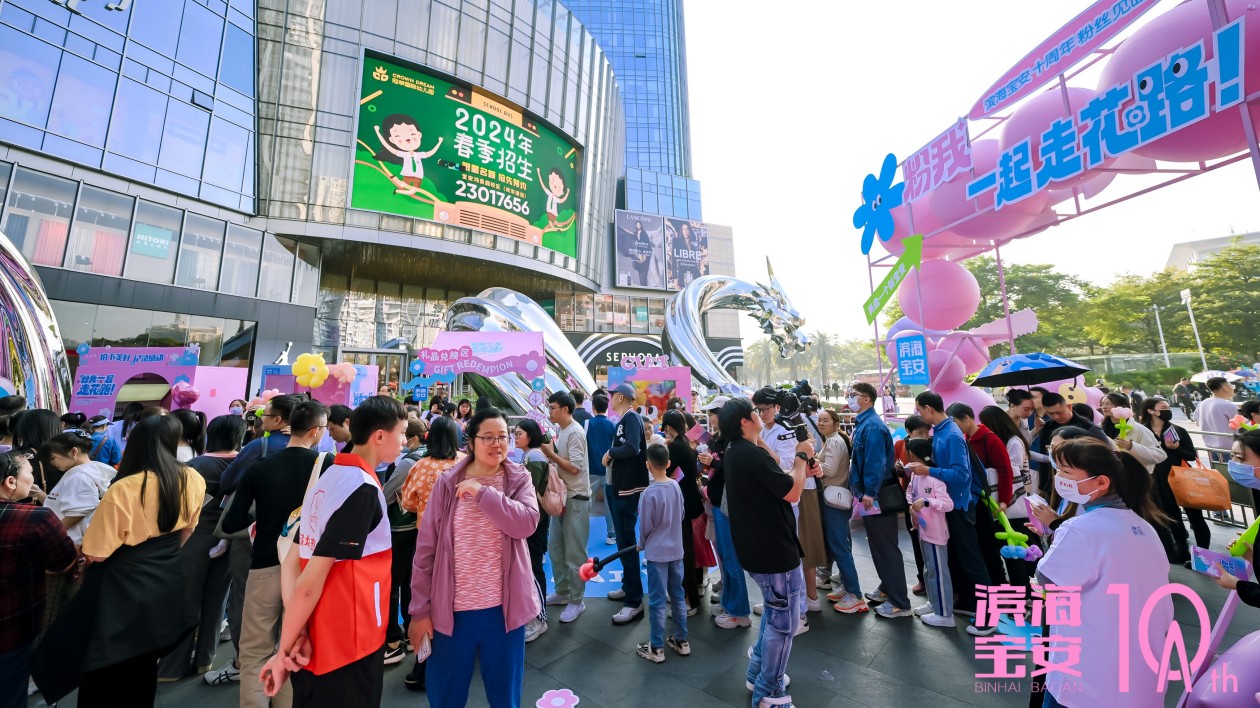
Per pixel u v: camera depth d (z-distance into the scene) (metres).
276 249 17.00
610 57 52.47
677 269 32.66
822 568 4.65
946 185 6.12
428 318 24.02
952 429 3.85
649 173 38.50
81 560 2.92
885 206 7.24
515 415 11.40
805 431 2.84
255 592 2.58
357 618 1.91
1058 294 30.66
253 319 16.03
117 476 2.41
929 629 3.63
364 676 1.91
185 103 14.70
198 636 3.31
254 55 16.69
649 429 5.77
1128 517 1.91
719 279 17.30
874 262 7.98
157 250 13.88
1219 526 5.86
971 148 5.75
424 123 20.16
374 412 2.09
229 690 3.11
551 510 3.04
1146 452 4.39
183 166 14.56
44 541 2.16
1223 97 3.44
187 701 2.98
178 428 2.59
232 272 15.66
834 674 3.06
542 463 3.97
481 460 2.37
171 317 14.09
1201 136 3.76
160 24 14.22
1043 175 4.86
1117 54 4.26
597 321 29.62
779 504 2.71
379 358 22.23
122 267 13.16
